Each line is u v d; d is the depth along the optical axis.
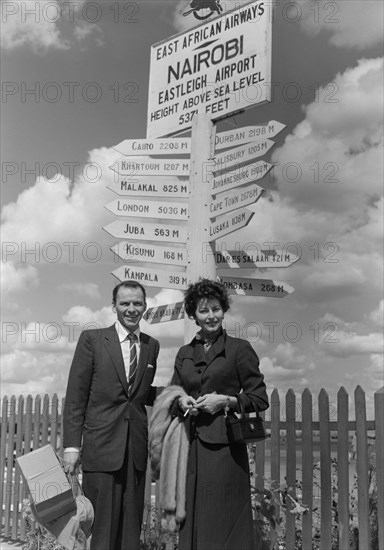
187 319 6.16
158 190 6.62
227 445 3.91
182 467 3.96
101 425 4.23
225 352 4.07
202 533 3.81
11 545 7.30
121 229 6.69
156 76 7.12
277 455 5.64
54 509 3.93
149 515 5.73
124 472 4.21
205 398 3.88
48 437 7.44
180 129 6.80
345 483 5.28
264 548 4.89
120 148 6.83
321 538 5.37
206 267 6.23
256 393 3.99
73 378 4.35
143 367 4.39
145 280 6.46
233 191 6.11
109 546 4.09
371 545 5.39
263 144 6.00
